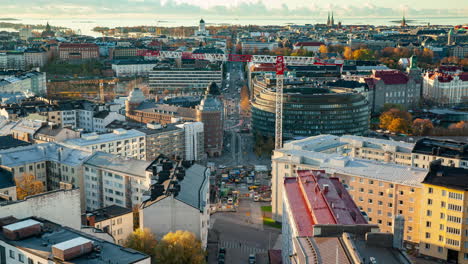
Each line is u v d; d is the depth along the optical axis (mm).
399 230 198750
